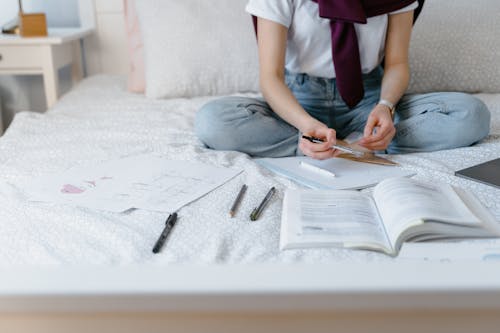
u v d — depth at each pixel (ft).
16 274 1.30
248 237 2.84
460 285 1.24
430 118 4.46
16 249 2.80
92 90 6.92
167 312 1.27
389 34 4.90
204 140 4.61
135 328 1.31
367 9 4.66
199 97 6.51
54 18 8.26
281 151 4.61
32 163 4.15
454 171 3.86
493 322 1.29
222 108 4.57
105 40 8.20
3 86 8.54
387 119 4.13
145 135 4.91
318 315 1.29
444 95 4.59
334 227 2.78
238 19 6.49
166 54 6.43
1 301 1.25
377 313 1.28
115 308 1.26
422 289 1.24
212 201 3.32
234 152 4.42
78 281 1.27
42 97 8.61
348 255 2.57
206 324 1.31
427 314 1.28
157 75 6.44
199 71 6.46
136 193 3.43
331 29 4.66
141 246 2.74
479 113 4.42
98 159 4.21
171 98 6.51
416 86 6.39
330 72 4.89
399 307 1.26
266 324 1.31
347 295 1.24
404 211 2.69
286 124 4.78
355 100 4.79
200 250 2.71
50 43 7.05
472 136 4.44
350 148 3.97
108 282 1.27
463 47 6.31
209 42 6.42
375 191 3.12
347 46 4.66
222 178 3.72
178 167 3.93
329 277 1.28
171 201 3.30
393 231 2.62
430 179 3.67
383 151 4.67
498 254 2.45
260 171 3.88
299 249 2.64
